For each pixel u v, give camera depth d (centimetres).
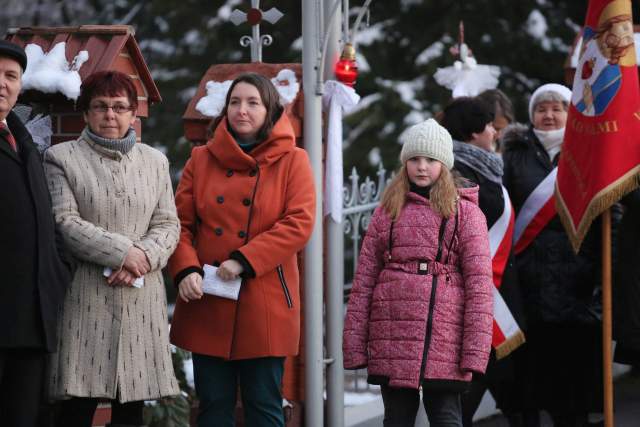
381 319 1225
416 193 1251
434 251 1223
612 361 1505
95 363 1107
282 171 1215
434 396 1220
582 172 1412
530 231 1477
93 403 1142
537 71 3516
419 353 1195
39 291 1051
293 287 1212
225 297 1176
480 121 1428
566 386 1494
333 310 1424
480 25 3491
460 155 1408
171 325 1230
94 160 1138
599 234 1471
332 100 1405
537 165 1505
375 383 1221
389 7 3584
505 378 1419
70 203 1117
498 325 1392
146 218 1152
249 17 1503
